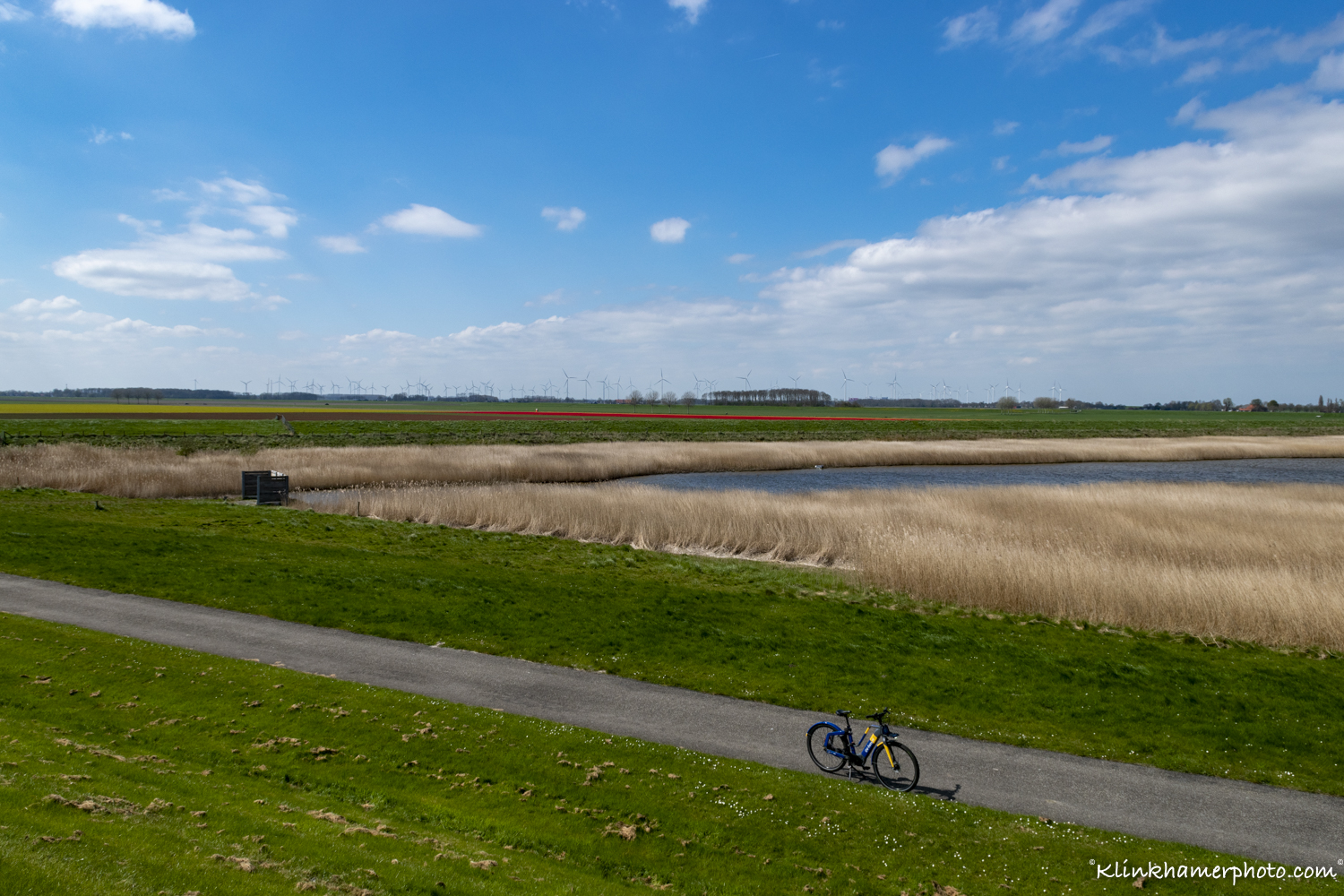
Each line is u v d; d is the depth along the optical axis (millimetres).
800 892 8891
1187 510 37688
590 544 32531
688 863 9328
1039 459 79062
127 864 6742
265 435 80250
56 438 66750
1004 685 15977
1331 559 27734
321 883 7148
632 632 18234
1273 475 68000
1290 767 12805
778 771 11742
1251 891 9180
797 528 33812
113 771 9547
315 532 29844
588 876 8711
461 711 13250
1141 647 18875
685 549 33312
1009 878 9312
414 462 53750
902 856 9680
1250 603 20922
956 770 12227
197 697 13016
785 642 18172
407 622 18062
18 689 12656
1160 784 12023
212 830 8062
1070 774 12242
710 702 14562
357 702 13273
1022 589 22812
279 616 17875
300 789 10258
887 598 23828
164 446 63969
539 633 17828
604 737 12562
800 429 114125
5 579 19422
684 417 141875
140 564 21469
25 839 6820
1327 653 19359
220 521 31000
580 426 108000
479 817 9969
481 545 30141
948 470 69000
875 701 14945
